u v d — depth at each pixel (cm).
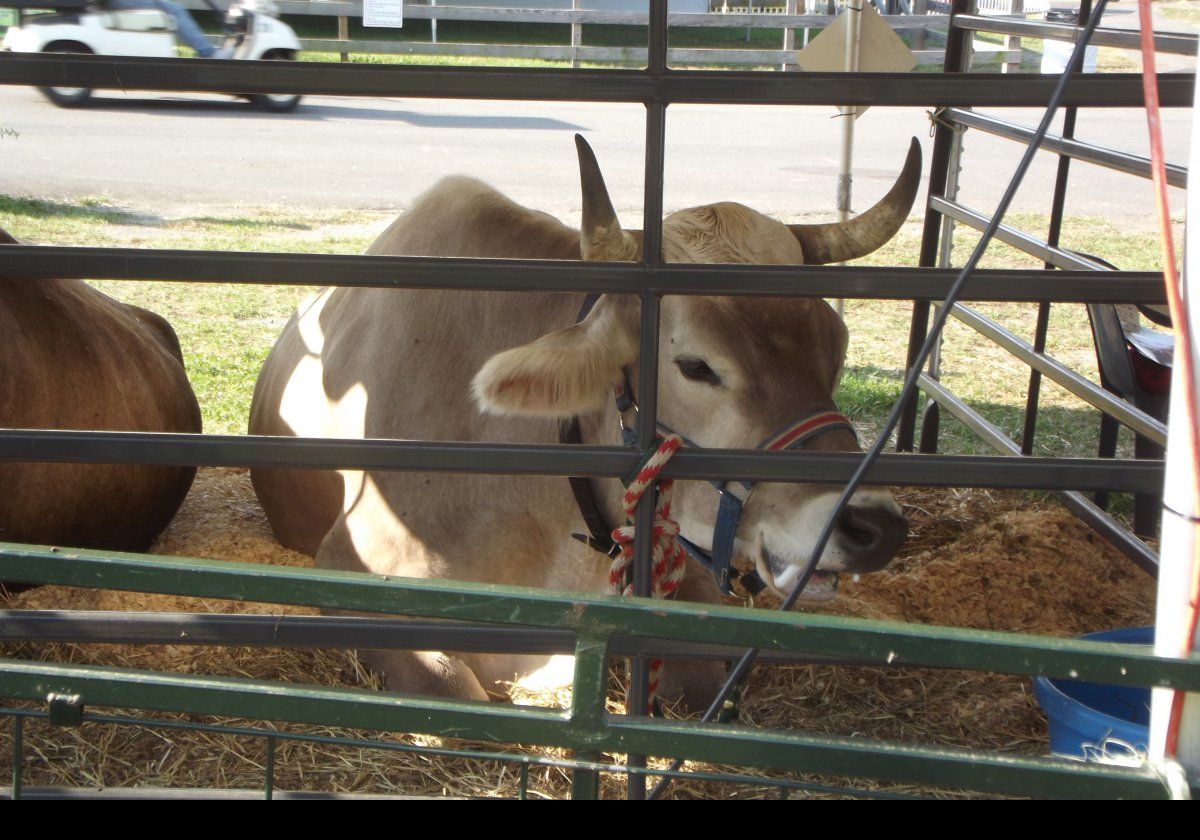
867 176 1232
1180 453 149
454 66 207
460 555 346
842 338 297
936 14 1781
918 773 152
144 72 207
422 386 353
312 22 2308
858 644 150
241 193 1060
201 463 218
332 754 297
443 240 361
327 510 409
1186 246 150
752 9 2464
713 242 293
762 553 276
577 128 1511
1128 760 178
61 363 368
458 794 284
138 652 338
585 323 279
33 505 360
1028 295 214
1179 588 150
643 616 154
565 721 159
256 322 730
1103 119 1591
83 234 866
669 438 223
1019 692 340
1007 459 218
